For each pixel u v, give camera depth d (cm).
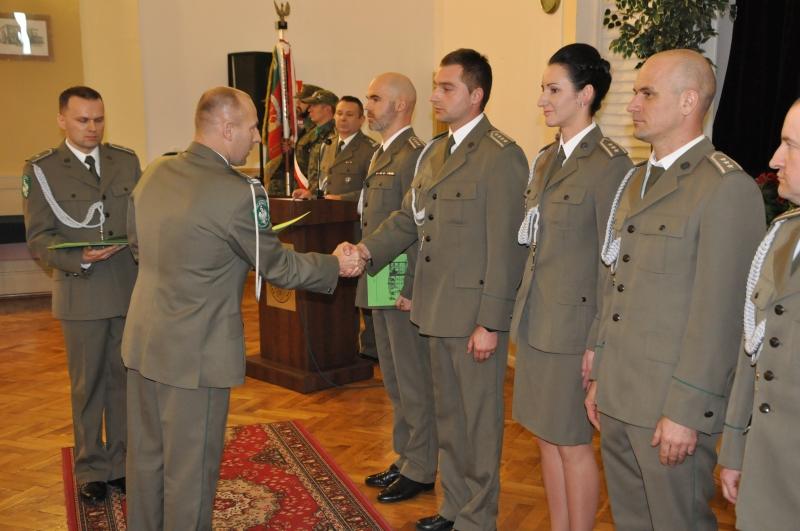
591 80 203
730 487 156
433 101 243
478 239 236
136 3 630
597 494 216
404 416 298
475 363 240
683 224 168
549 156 216
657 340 172
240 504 286
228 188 203
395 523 273
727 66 383
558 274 206
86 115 273
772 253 147
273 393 418
